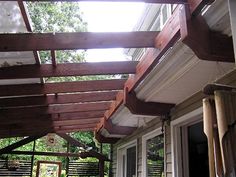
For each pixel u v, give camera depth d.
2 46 2.14
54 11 11.80
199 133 3.71
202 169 3.65
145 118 4.52
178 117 3.48
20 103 3.73
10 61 2.58
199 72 2.44
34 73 2.72
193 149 3.70
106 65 2.90
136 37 2.36
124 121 4.92
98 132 6.36
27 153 6.71
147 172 4.80
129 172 6.26
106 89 3.42
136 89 3.26
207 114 1.62
